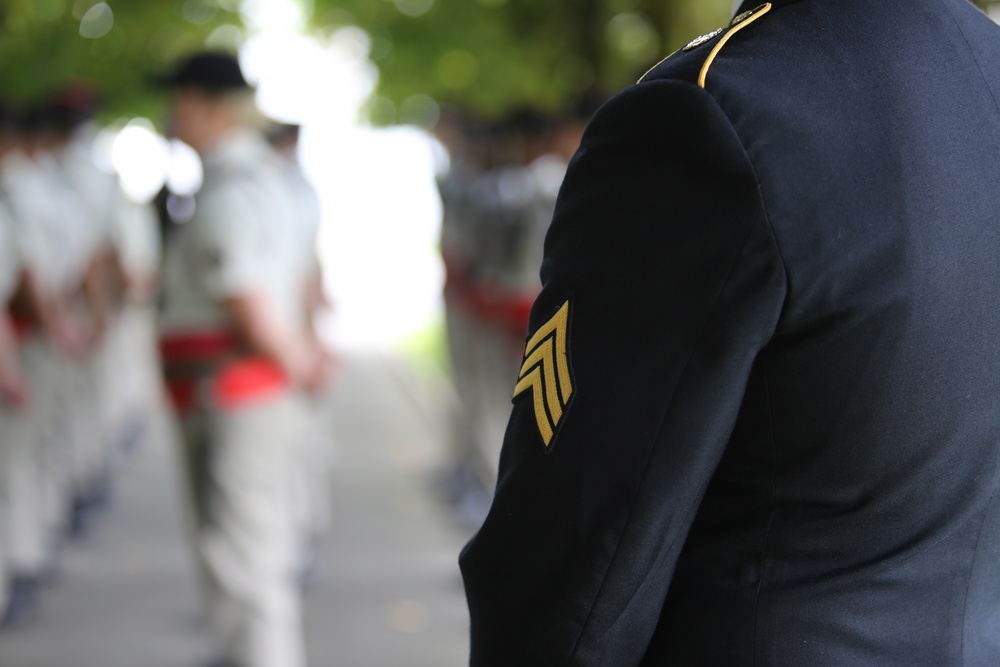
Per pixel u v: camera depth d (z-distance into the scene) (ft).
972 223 7.47
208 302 22.21
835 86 7.44
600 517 7.29
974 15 8.31
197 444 22.50
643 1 45.29
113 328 45.65
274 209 22.33
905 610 7.73
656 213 7.35
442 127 49.39
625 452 7.25
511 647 7.71
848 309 7.17
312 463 34.30
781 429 7.49
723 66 7.39
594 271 7.52
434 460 52.75
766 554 7.70
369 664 27.96
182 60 22.99
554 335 7.62
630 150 7.54
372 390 75.97
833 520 7.57
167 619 31.53
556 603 7.48
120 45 45.16
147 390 64.75
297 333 24.44
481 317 40.70
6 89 37.73
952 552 7.82
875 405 7.30
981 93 7.87
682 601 7.90
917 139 7.45
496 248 38.83
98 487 43.50
